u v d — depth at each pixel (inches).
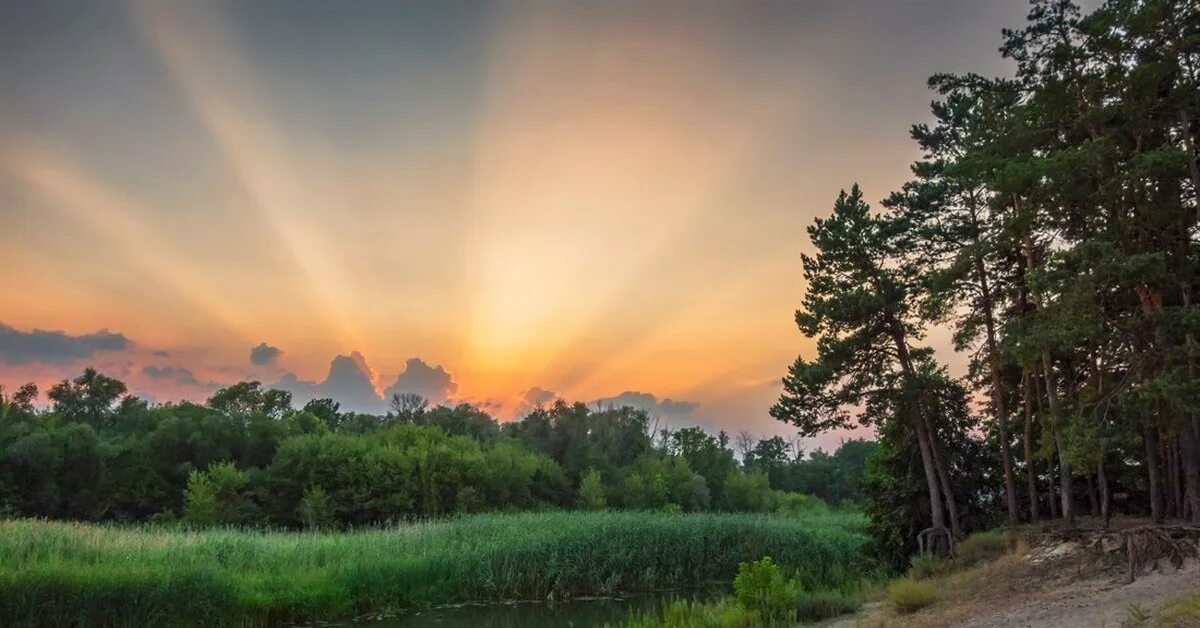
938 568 1026.1
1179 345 784.3
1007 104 1061.8
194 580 949.2
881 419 1272.1
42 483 2247.8
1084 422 832.3
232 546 1191.6
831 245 1244.5
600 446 4089.6
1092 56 913.5
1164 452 1047.0
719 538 1588.3
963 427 1301.7
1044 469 1285.7
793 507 3944.4
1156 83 832.9
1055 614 605.6
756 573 914.1
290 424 3191.4
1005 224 924.6
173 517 2256.4
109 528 1396.4
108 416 3366.1
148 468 2448.3
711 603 1055.6
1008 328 872.9
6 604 810.2
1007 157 952.3
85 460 2338.8
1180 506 993.5
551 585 1311.5
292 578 1072.2
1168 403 796.0
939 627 667.4
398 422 4165.8
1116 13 844.6
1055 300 820.6
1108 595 625.3
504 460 3147.1
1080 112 924.0
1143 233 869.8
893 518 1305.4
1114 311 908.0
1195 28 838.5
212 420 2716.5
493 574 1279.5
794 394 1277.1
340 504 2501.2
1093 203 862.5
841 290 1255.5
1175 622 465.1
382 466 2687.0
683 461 3779.5
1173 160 770.2
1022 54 1032.8
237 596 968.9
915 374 1225.4
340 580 1107.3
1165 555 680.4
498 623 1055.0
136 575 919.0
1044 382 1195.9
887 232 1232.2
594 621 1066.7
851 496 4950.8
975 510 1288.1
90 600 860.6
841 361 1236.5
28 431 2549.2
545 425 4015.8
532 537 1405.0
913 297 1213.7
